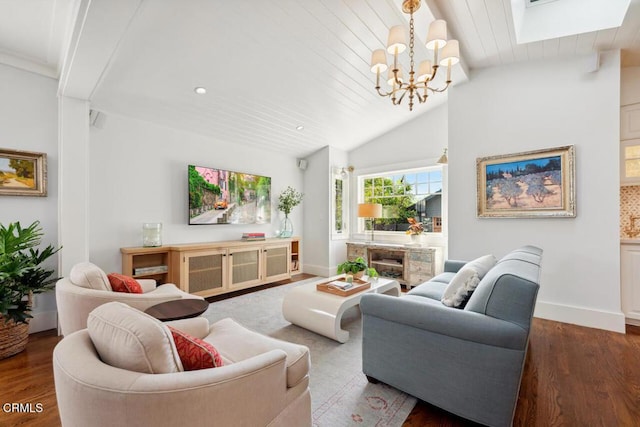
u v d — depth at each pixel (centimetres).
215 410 89
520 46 289
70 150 272
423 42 288
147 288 260
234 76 297
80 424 82
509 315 141
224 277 375
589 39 266
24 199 265
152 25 219
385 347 178
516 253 209
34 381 189
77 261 273
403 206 502
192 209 384
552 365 210
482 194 340
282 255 459
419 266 427
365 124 462
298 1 222
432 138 455
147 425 79
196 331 160
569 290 295
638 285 278
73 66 222
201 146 405
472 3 231
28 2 197
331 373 201
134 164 341
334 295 264
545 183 304
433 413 162
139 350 86
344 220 550
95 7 164
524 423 152
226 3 212
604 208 280
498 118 333
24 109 265
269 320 299
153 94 305
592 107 286
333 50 285
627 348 237
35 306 269
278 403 113
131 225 338
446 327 152
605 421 153
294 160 538
